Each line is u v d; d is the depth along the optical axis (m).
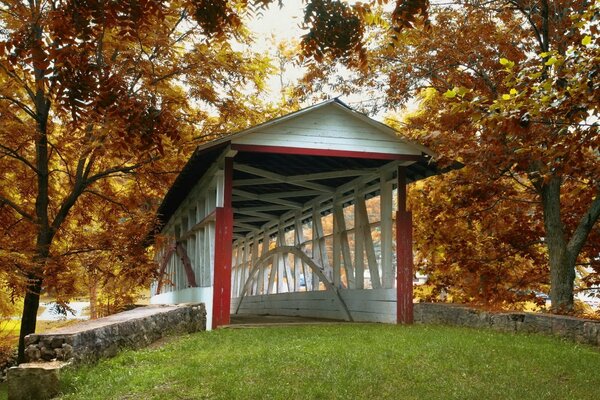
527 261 15.65
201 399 5.34
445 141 11.31
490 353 7.16
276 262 19.64
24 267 11.27
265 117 16.77
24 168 14.13
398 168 12.20
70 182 14.52
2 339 15.68
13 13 9.71
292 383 5.69
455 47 12.71
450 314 11.30
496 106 6.48
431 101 14.88
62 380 5.89
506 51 12.32
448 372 6.23
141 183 16.12
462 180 13.14
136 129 4.54
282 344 8.15
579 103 6.18
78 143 12.66
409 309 12.10
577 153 6.79
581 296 18.52
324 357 6.90
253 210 17.55
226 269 11.21
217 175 11.62
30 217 13.00
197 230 14.02
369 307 13.09
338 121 11.60
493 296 14.09
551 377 6.07
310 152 11.34
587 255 14.12
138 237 13.89
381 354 7.09
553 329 8.99
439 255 15.84
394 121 16.41
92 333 6.96
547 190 12.09
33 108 14.03
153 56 12.29
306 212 17.56
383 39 12.74
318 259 16.03
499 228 14.43
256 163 13.00
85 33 3.96
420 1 4.27
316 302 15.80
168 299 18.53
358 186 13.91
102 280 14.66
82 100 4.23
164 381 6.04
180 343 8.61
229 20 4.56
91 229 16.50
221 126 15.59
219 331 10.27
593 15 6.63
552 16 11.99
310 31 4.54
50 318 22.44
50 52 3.97
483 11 12.48
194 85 13.41
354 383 5.66
